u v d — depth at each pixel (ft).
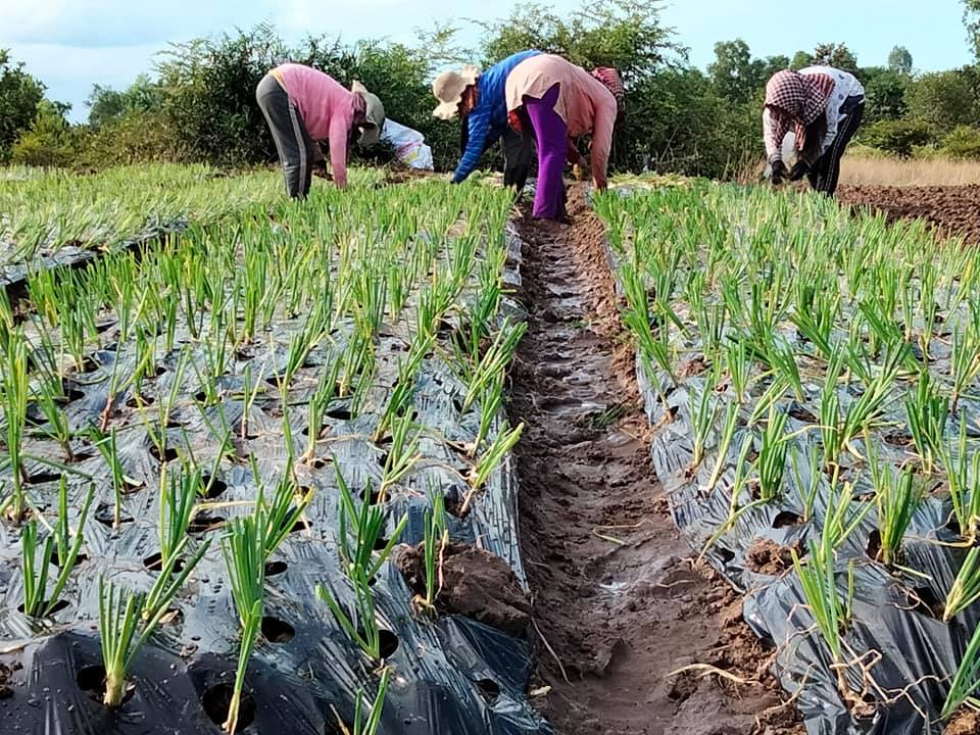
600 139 25.11
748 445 9.46
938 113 121.80
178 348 12.79
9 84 69.87
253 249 15.14
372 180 37.50
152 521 8.14
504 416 11.68
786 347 11.50
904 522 7.99
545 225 28.50
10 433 7.87
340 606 7.07
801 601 8.11
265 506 7.00
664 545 9.96
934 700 7.07
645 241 18.48
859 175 57.88
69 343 11.83
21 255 18.01
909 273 15.15
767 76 208.23
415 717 6.33
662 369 13.34
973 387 11.89
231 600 6.89
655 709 7.68
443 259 18.98
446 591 7.43
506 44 59.93
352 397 11.10
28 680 5.72
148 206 23.38
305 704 6.18
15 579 7.15
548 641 8.32
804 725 7.15
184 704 5.91
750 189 30.48
